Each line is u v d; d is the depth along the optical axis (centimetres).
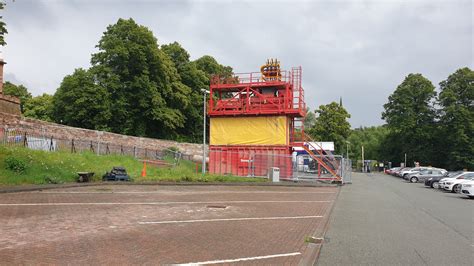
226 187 2464
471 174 2644
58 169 2212
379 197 2136
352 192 2469
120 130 4241
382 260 737
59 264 635
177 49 5338
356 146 10988
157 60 4344
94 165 2572
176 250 759
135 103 4312
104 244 783
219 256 723
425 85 7225
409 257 762
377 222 1217
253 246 814
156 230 949
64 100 4147
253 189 2394
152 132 4812
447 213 1465
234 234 934
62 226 948
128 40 4156
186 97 4916
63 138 2892
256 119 3588
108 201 1471
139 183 2319
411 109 7175
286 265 671
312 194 2188
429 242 911
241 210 1374
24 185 1836
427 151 6969
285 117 3522
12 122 2572
